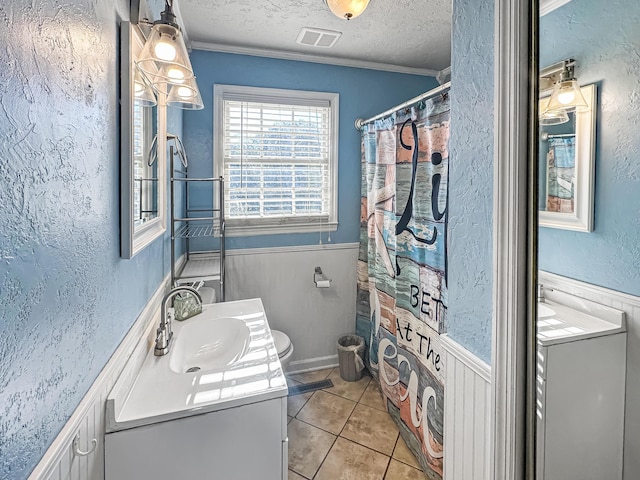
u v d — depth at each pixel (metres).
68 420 0.72
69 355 0.72
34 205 0.59
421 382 1.83
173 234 1.83
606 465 0.75
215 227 2.52
